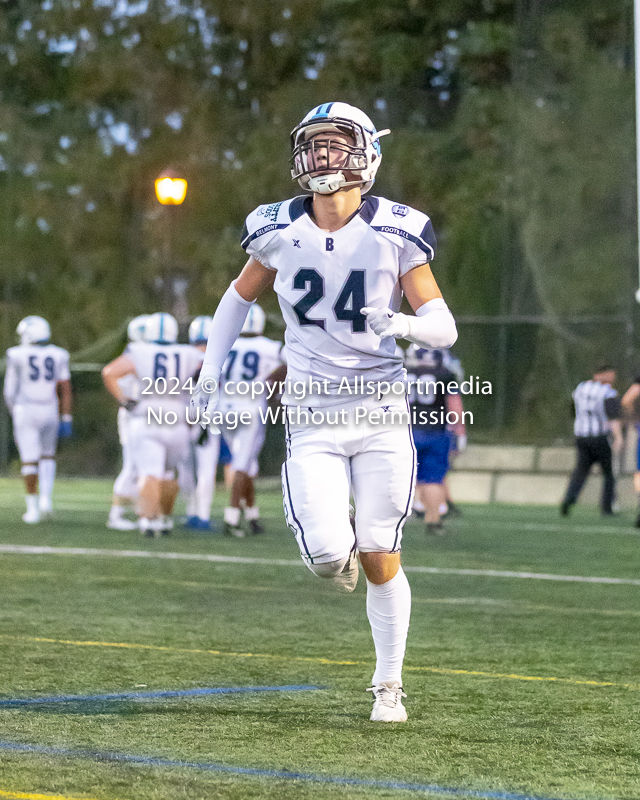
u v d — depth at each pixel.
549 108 93.12
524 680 17.05
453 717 14.59
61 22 107.31
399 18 101.44
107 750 12.68
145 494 39.91
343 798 11.07
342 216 13.88
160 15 105.44
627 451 62.28
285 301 14.22
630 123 89.94
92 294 107.31
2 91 110.44
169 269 56.75
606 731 13.95
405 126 100.31
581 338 71.75
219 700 15.32
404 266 14.06
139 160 105.00
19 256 109.06
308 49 104.38
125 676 16.83
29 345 46.09
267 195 100.31
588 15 92.69
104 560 32.56
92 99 107.31
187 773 11.85
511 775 11.99
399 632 14.47
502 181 93.44
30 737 13.20
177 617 22.73
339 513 13.95
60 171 108.44
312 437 14.14
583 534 43.66
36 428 46.31
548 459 64.81
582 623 22.67
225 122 104.19
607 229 89.44
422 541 39.59
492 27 98.50
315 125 13.68
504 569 32.03
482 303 92.69
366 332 14.02
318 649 19.36
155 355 39.28
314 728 13.87
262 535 41.19
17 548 35.59
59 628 21.11
